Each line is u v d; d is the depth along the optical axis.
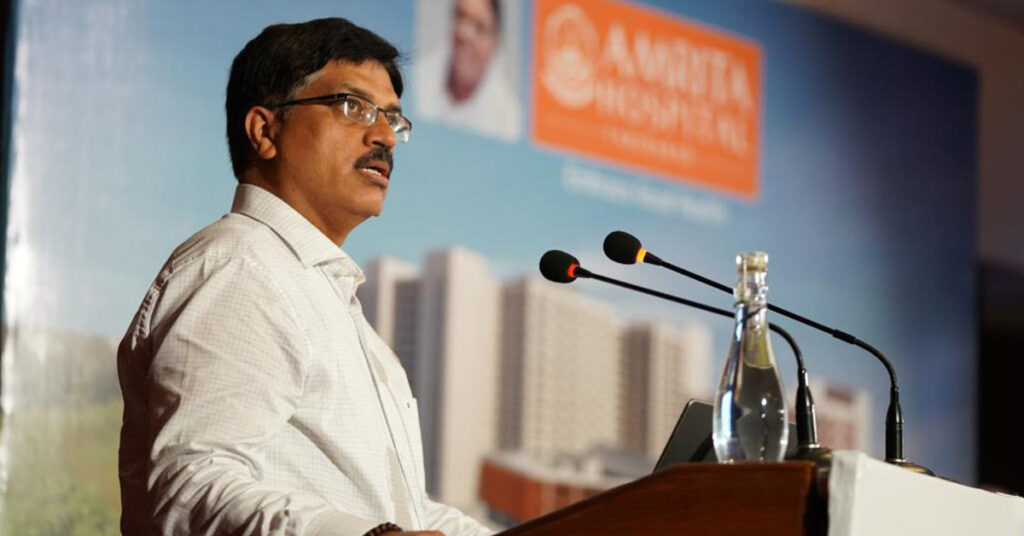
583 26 7.40
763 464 1.83
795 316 2.63
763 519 1.82
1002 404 9.78
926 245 8.97
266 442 2.37
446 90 6.76
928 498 1.99
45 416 5.29
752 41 8.21
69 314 5.41
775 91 8.27
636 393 7.21
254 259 2.52
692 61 7.88
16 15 5.46
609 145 7.41
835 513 1.83
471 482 6.55
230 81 2.89
